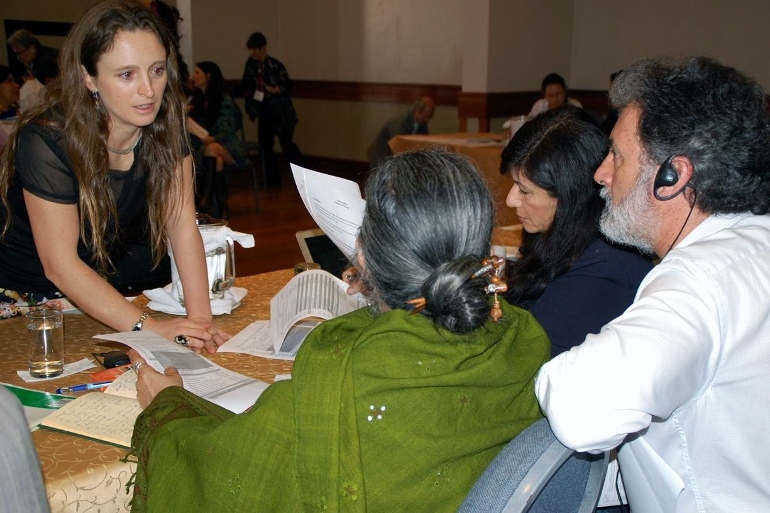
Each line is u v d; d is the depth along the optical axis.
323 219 1.39
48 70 6.21
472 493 0.84
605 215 1.18
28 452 0.71
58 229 1.54
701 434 0.99
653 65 1.08
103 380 1.36
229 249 1.83
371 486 0.85
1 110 6.03
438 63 8.27
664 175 1.03
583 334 1.42
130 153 1.67
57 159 1.52
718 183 1.01
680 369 0.89
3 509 0.67
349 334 0.96
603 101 7.68
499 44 7.34
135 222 1.82
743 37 6.64
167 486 0.96
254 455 0.88
